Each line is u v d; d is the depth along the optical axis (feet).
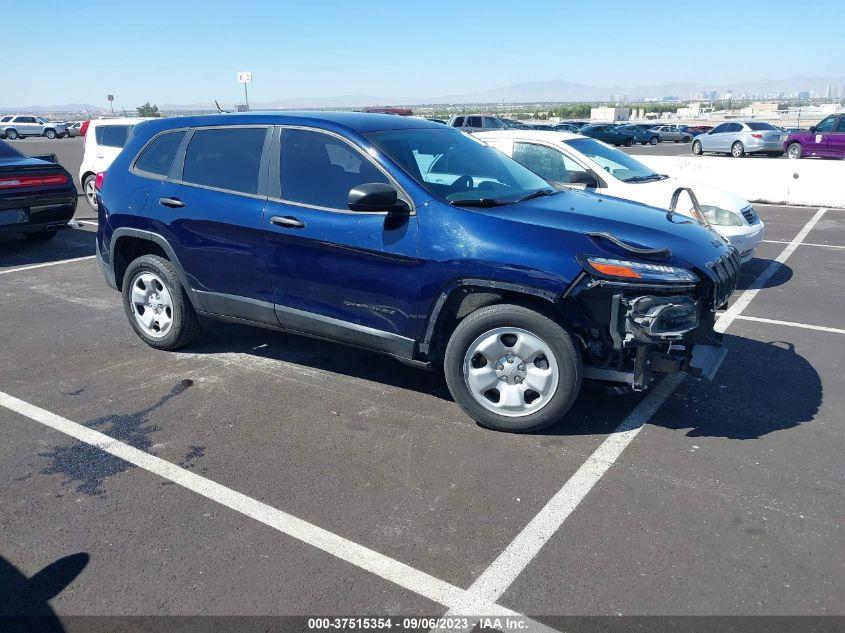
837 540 10.32
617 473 12.20
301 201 14.97
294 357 17.87
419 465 12.52
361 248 14.02
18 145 136.56
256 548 10.22
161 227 16.99
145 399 15.38
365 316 14.52
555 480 11.98
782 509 11.11
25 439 13.57
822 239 35.32
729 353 18.17
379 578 9.58
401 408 14.89
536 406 13.32
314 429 13.94
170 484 11.95
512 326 13.09
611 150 28.32
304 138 15.21
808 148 84.48
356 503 11.34
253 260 15.67
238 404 15.11
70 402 15.25
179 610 8.99
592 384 13.70
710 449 13.05
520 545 10.25
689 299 12.68
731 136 104.22
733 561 9.86
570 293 12.50
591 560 9.90
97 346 18.83
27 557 10.03
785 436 13.56
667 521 10.80
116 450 13.12
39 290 24.94
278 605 9.07
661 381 16.19
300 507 11.24
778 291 24.91
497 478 12.07
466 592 9.30
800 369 17.06
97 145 43.62
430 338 13.89
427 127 16.53
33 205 29.66
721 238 14.97
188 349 18.49
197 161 16.72
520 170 16.74
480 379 13.53
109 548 10.23
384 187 13.20
